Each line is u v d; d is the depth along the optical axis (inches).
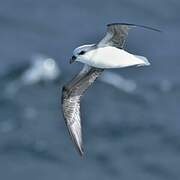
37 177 1571.1
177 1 2694.4
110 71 1998.0
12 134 1718.8
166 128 1777.8
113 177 1568.7
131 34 2322.8
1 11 2586.1
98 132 1728.6
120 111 1833.2
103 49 660.7
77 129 735.7
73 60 669.9
